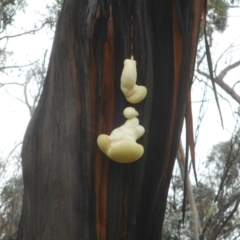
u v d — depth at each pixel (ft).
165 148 5.65
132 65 5.40
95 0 5.59
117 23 5.56
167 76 5.64
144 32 5.59
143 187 5.57
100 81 5.56
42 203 5.65
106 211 5.52
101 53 5.56
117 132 5.34
